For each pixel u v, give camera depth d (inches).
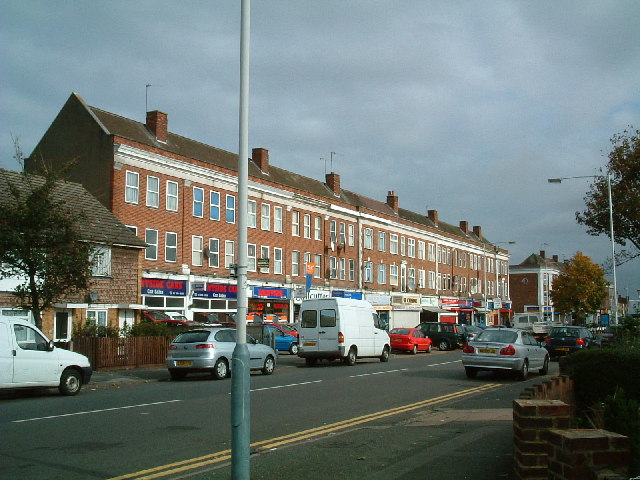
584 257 2721.5
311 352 1070.4
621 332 628.7
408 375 875.4
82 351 907.4
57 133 1421.0
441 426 435.5
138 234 1379.2
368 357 1152.8
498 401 581.0
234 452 271.7
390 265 2438.5
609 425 270.1
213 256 1587.1
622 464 197.6
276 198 1820.9
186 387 724.7
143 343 975.0
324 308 1079.0
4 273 756.6
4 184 1024.9
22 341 624.1
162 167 1451.8
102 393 671.8
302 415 505.0
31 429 435.8
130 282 1216.2
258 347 873.5
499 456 329.7
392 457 334.3
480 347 826.2
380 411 528.4
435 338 1692.9
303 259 1930.4
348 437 394.9
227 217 1642.5
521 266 4087.1
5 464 333.4
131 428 440.5
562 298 2738.7
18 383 607.5
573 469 196.5
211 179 1590.8
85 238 787.4
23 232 721.6
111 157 1341.0
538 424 239.0
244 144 296.5
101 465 331.6
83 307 1104.2
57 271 725.9
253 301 1711.4
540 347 900.6
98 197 1343.5
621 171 1053.8
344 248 2150.6
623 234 1090.1
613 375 436.5
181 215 1494.8
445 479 285.3
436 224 2999.5
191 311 1492.4
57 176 773.9
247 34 300.5
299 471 306.3
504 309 3528.5
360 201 2386.8
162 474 313.4
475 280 3213.6
